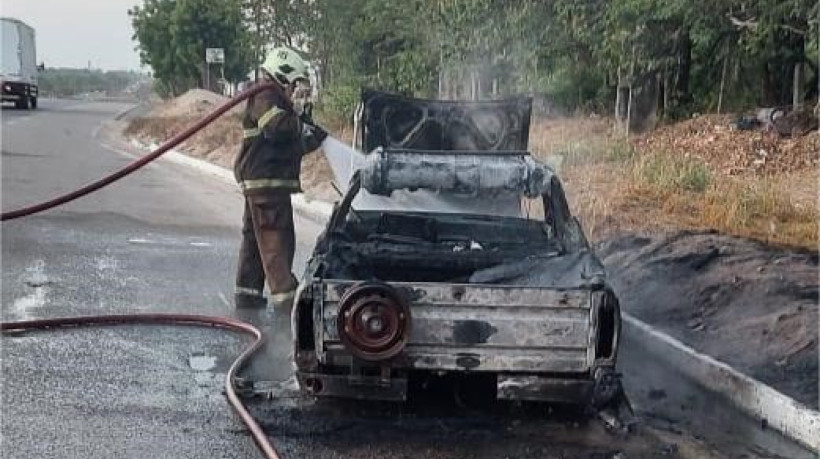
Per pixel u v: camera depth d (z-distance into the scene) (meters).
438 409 6.23
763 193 12.67
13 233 12.37
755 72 21.70
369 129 8.57
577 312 5.82
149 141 31.33
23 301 8.88
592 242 10.80
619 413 6.01
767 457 5.68
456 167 7.16
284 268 8.47
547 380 5.82
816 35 14.97
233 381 6.48
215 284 10.06
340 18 27.88
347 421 5.99
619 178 14.41
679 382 7.17
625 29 17.17
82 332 7.96
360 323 5.66
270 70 8.55
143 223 13.97
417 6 20.28
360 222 7.46
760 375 6.76
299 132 8.52
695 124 18.72
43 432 5.64
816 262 9.30
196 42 49.56
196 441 5.61
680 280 9.03
